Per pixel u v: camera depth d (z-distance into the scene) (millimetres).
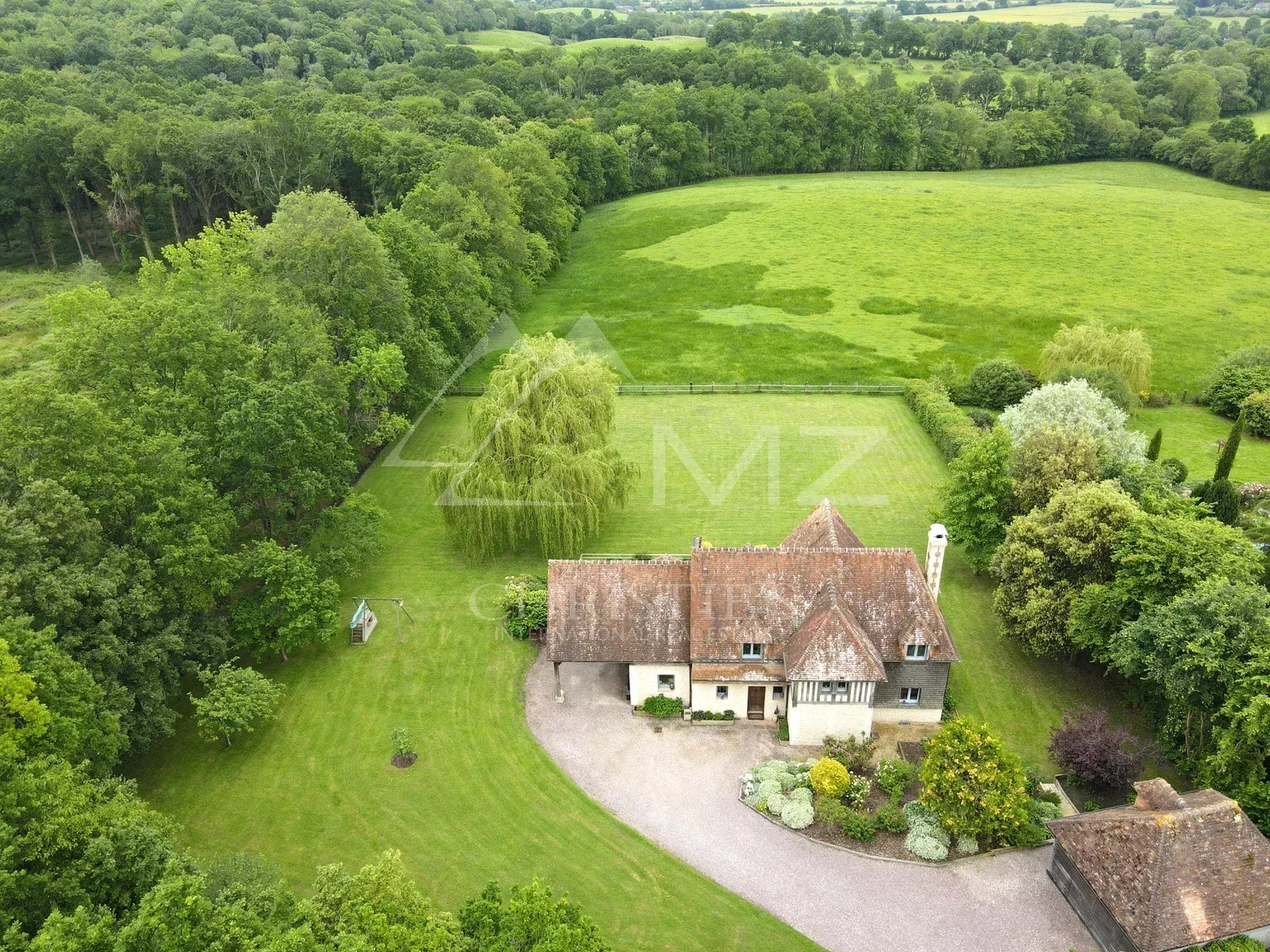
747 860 33125
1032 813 34094
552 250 112812
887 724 40188
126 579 35562
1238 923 27766
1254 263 111438
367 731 39250
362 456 64875
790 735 39094
